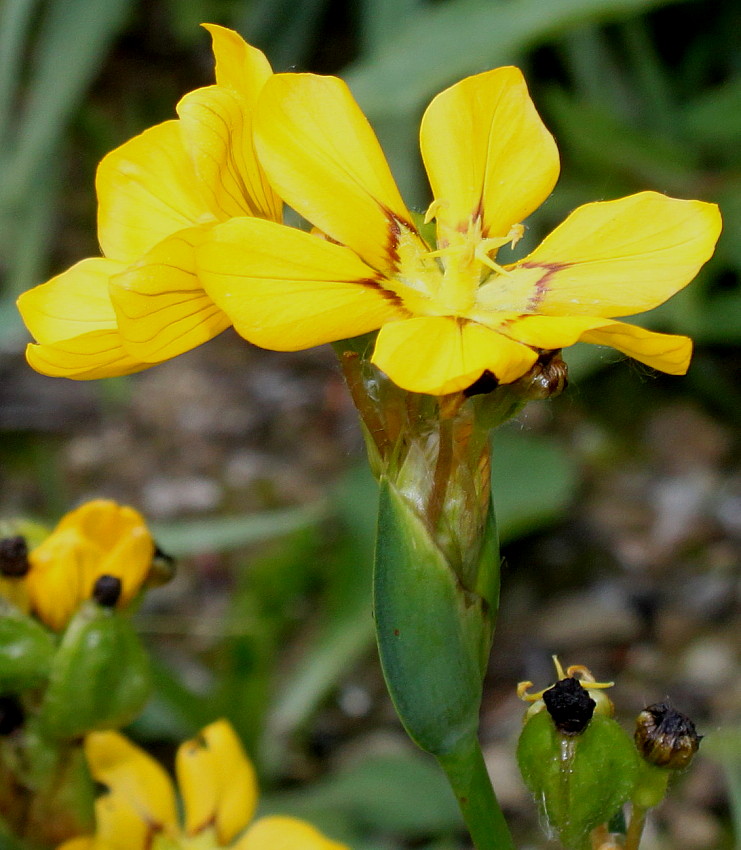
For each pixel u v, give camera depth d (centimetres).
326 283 20
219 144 20
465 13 37
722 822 33
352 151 20
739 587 41
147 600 41
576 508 44
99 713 22
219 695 32
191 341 20
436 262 21
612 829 22
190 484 46
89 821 23
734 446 47
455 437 20
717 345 49
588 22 40
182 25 57
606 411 49
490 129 21
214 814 24
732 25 52
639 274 20
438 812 32
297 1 52
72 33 45
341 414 49
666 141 47
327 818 31
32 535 23
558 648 39
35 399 50
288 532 43
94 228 56
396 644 20
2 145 47
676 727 20
